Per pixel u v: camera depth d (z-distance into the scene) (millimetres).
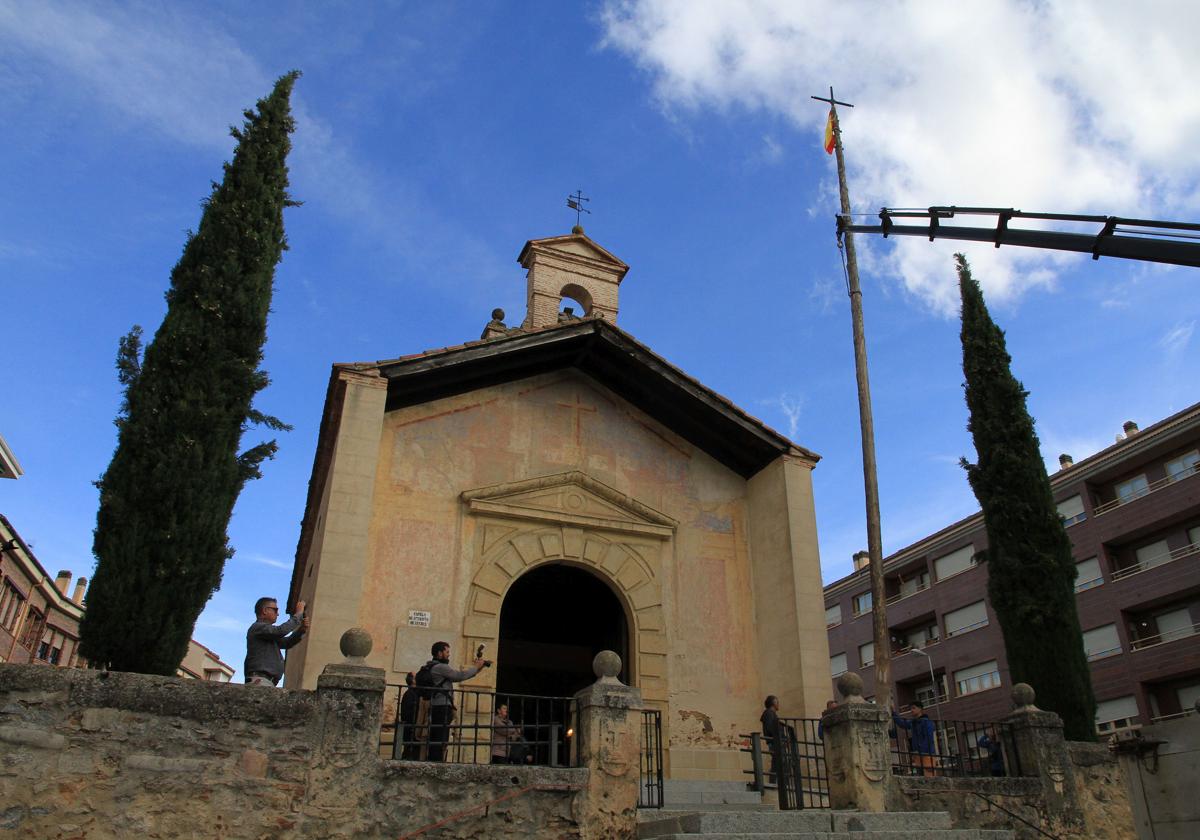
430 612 12852
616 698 9320
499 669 19641
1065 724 13109
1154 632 32750
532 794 8672
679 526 15047
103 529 9664
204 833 7707
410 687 10000
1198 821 12828
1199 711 13156
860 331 16234
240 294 11188
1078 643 13672
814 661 13680
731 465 16016
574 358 15398
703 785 12250
